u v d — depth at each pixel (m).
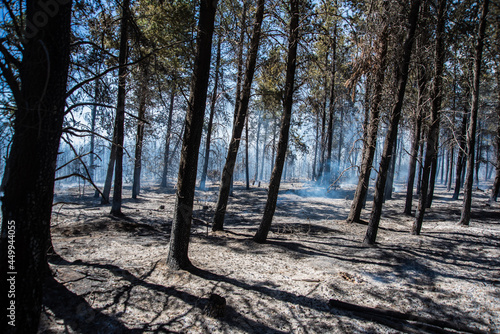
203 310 4.80
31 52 2.87
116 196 11.59
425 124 13.20
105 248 7.57
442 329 4.54
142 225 10.66
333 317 4.86
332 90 19.84
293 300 5.36
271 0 9.16
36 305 2.99
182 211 6.21
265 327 4.51
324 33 9.15
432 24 10.20
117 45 10.20
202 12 5.80
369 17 8.68
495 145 22.44
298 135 20.16
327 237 10.52
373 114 11.77
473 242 9.44
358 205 13.38
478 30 11.44
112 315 4.51
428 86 11.05
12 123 3.06
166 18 8.89
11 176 2.83
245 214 15.14
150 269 6.21
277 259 7.65
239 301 5.18
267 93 10.88
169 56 9.62
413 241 9.59
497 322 4.81
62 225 9.63
